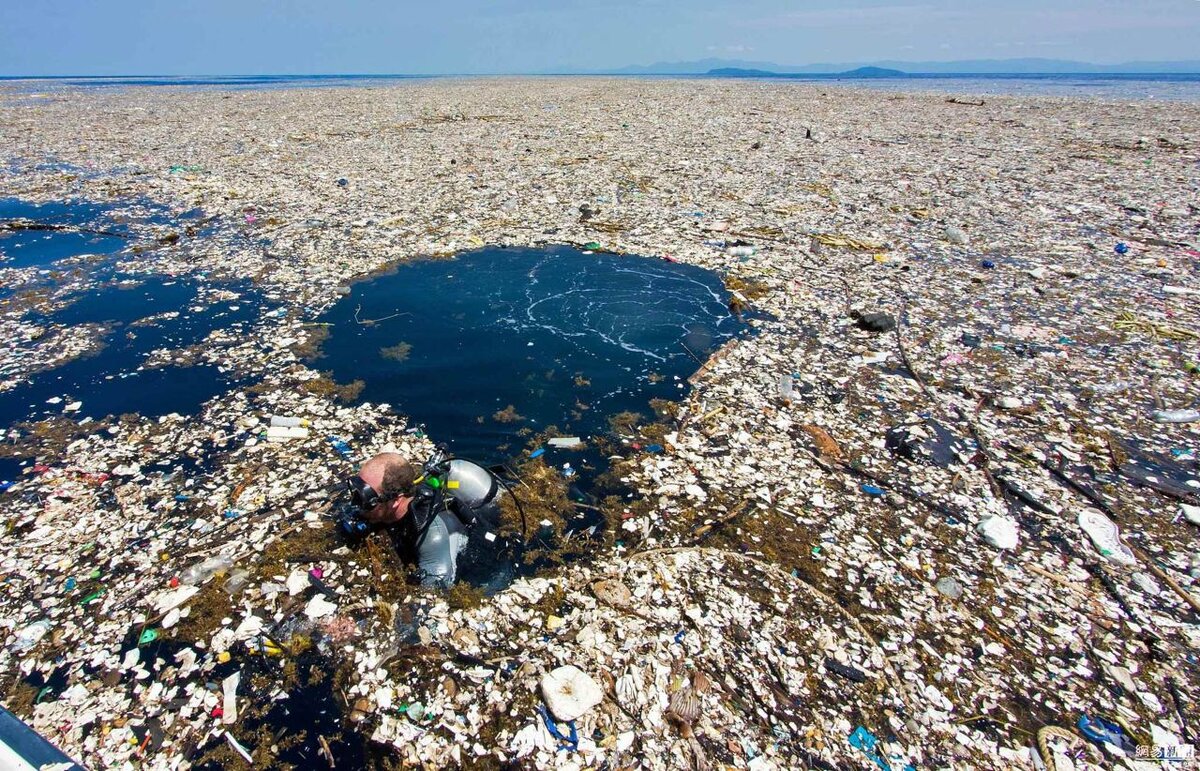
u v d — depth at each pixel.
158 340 8.99
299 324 9.54
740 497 6.09
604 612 4.80
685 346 9.05
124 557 5.21
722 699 4.18
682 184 18.52
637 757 3.83
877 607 4.91
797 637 4.64
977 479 6.32
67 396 7.54
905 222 14.76
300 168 20.69
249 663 4.35
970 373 8.27
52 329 9.26
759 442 6.93
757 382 8.09
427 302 10.44
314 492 5.99
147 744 3.83
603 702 4.14
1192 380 8.00
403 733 3.93
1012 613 4.86
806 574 5.21
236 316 9.81
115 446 6.62
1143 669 4.42
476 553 5.30
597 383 8.08
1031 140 26.19
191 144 25.59
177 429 6.94
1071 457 6.62
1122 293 10.67
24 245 13.04
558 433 7.05
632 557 5.34
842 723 4.06
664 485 6.24
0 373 8.02
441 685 4.23
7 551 5.25
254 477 6.18
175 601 4.79
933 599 4.98
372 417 7.26
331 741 3.88
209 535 5.45
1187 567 5.25
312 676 4.27
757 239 13.57
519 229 14.26
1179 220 14.49
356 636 4.55
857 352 8.85
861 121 33.84
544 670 4.33
